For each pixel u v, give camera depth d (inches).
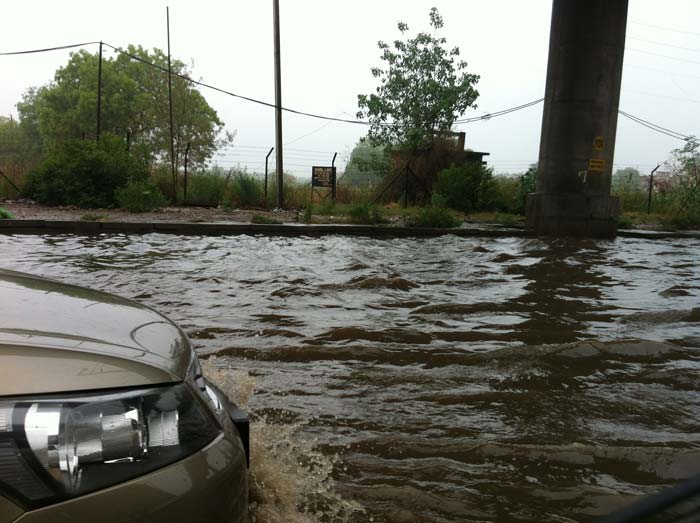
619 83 646.5
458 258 421.7
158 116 1699.1
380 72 1064.2
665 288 324.5
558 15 646.5
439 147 1007.6
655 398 163.3
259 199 906.7
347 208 820.6
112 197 794.8
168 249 434.9
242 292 285.9
